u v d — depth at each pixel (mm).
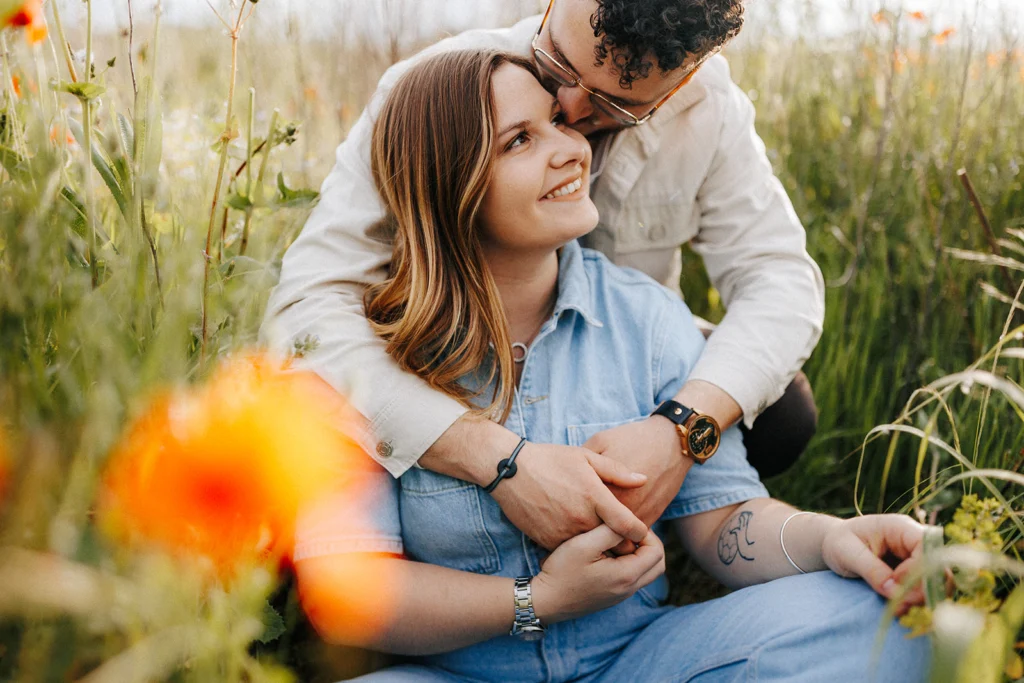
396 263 1338
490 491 1197
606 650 1273
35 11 1005
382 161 1288
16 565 648
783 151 2564
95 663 849
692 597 1714
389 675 1189
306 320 1296
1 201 985
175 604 729
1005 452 1342
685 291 2289
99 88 1050
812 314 1502
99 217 1274
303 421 892
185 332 943
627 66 1247
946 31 2250
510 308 1342
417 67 1280
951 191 2062
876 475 1787
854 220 2283
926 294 1876
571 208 1248
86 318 915
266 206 1384
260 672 803
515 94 1209
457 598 1165
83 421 816
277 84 1785
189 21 1491
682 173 1615
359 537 1199
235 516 819
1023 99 2279
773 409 1552
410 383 1230
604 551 1173
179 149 1306
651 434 1249
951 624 789
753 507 1316
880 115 2527
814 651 1084
